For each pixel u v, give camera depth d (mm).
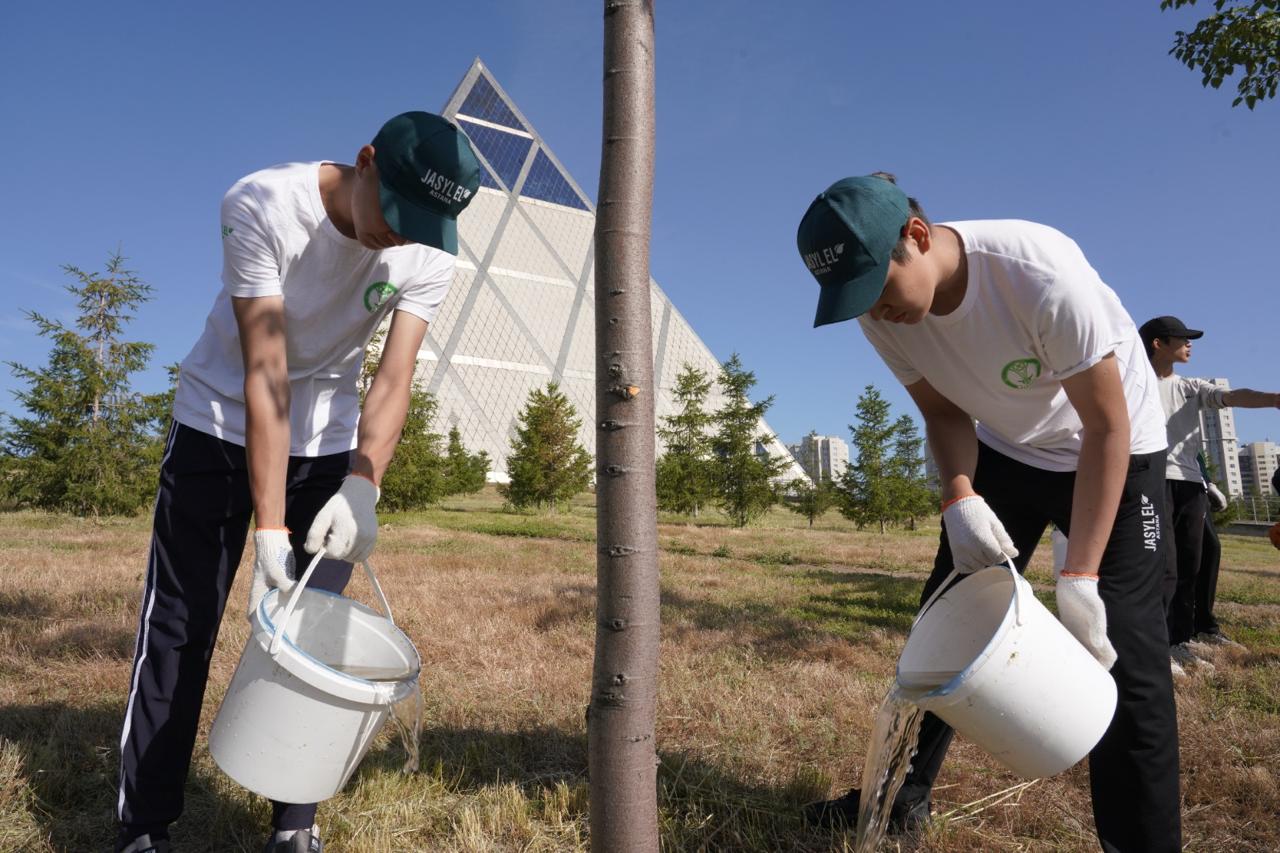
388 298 2135
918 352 2029
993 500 2281
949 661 1921
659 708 3156
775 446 75312
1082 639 1801
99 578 6434
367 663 1895
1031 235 1796
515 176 93375
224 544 2023
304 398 2184
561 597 5957
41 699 3080
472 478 39969
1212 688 3629
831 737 2898
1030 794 2436
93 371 18875
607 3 1468
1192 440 4328
